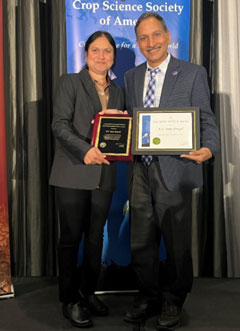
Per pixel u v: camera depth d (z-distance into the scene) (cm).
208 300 250
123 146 210
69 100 218
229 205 285
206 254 291
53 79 274
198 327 215
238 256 287
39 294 260
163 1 262
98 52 219
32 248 284
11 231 288
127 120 214
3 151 250
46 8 275
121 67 264
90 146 206
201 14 272
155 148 206
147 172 221
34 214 282
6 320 224
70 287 221
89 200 224
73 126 218
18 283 277
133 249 227
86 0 260
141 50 218
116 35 262
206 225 290
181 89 213
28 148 279
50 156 285
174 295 220
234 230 286
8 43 276
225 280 283
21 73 277
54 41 272
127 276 274
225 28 275
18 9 274
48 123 282
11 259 289
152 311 230
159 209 216
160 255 275
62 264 221
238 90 278
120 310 239
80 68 263
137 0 261
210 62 281
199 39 273
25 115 277
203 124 214
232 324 219
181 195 215
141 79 223
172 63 217
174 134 207
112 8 261
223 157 281
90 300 232
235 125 279
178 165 212
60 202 219
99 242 230
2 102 248
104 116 215
